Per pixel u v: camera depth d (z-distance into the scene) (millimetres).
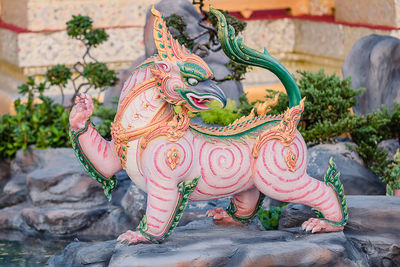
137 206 5957
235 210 4539
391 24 10039
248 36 13766
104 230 6219
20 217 6555
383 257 4383
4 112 12039
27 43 12828
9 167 7574
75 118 4035
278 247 4008
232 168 4066
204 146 4062
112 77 8383
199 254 3885
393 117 6582
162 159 3904
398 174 5418
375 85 7555
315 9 13680
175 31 7758
